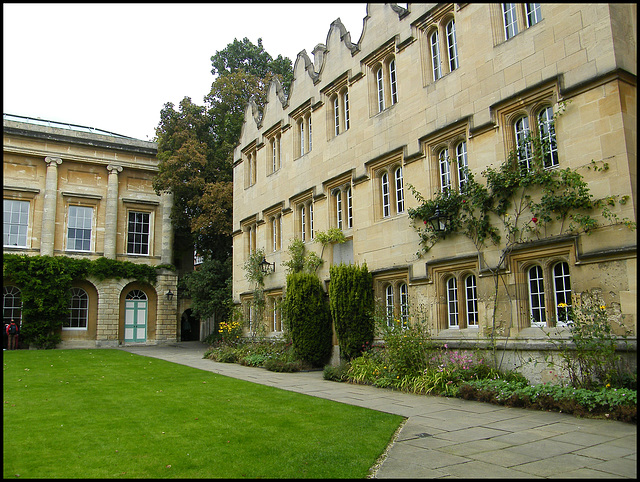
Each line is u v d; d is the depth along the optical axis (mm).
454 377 10820
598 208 9406
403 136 14375
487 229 11477
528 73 11023
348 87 16969
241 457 6086
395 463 5832
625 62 9609
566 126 10133
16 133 28312
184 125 29422
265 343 18953
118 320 29859
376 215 15211
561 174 9961
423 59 13953
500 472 5406
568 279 10047
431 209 12805
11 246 28031
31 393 10875
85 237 30188
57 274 27906
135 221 31891
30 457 6125
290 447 6500
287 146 20484
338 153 17172
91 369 15508
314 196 18172
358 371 12844
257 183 22719
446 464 5742
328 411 8797
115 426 7754
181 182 28500
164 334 30875
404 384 11312
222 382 12633
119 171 31141
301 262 18203
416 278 13320
